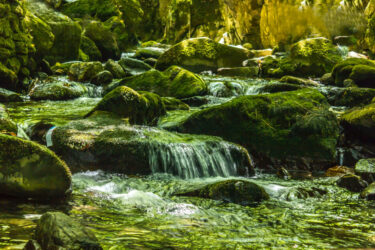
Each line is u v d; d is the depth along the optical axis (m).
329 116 7.72
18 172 4.25
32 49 12.19
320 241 3.38
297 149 7.40
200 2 28.25
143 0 32.88
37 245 2.72
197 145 6.76
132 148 6.29
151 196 4.78
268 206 4.61
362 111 7.67
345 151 7.48
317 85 12.64
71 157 6.23
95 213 3.96
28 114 8.49
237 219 4.03
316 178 6.51
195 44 16.70
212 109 8.02
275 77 15.55
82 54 17.69
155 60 17.75
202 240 3.29
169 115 8.86
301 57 15.39
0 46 10.73
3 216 3.61
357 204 4.83
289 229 3.73
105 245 3.02
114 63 14.11
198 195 4.97
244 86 12.77
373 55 16.19
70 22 16.42
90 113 7.72
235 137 7.75
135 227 3.55
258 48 23.00
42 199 4.34
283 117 7.74
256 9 22.44
